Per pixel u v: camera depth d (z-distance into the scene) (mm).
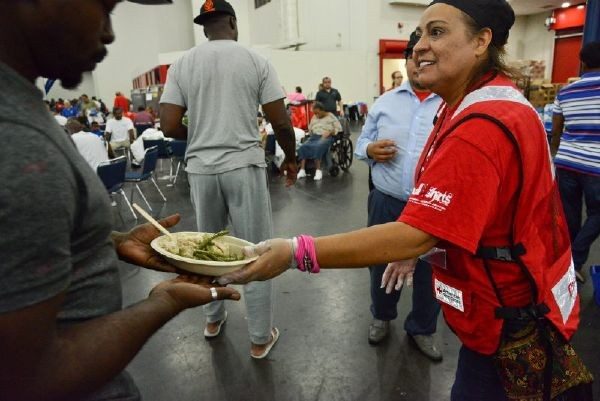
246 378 1998
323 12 15422
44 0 510
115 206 5172
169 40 20375
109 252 671
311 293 2791
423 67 934
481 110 835
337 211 4719
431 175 831
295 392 1896
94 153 4906
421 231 821
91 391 575
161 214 4906
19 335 476
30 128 492
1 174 453
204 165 1898
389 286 1366
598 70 2398
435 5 907
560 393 971
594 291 2492
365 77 15164
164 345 2266
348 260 852
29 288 474
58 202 492
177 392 1923
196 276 890
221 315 2340
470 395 1053
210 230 2018
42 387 517
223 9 1831
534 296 915
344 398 1849
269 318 2117
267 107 1946
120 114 8484
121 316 617
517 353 947
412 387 1897
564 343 966
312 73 14484
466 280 956
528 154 837
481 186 803
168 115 1935
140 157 7207
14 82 510
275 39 17406
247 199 1916
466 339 999
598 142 2416
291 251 863
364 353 2143
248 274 854
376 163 1998
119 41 21750
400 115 1896
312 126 6520
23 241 465
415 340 2139
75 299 614
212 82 1829
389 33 15266
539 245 927
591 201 2539
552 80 14961
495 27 884
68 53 553
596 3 3209
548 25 14352
